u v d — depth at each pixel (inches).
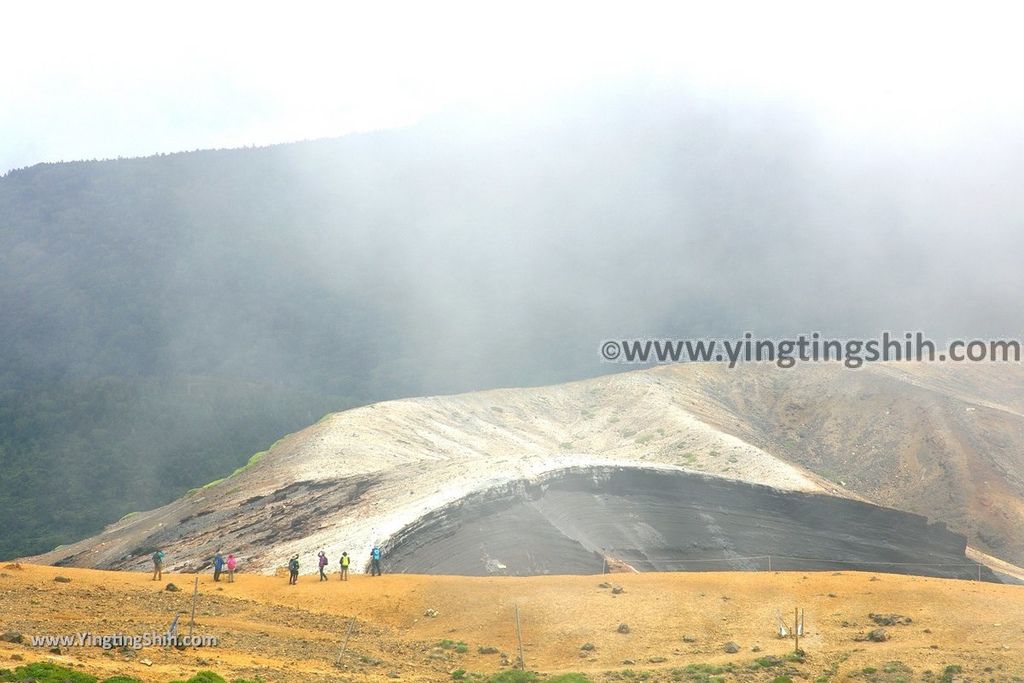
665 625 1480.1
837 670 1273.4
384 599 1581.0
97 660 1029.8
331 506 2910.9
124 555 3166.8
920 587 1665.8
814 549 3038.9
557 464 2942.9
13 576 1513.3
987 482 4847.4
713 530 2952.8
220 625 1337.4
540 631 1450.5
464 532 2432.3
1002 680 1234.6
